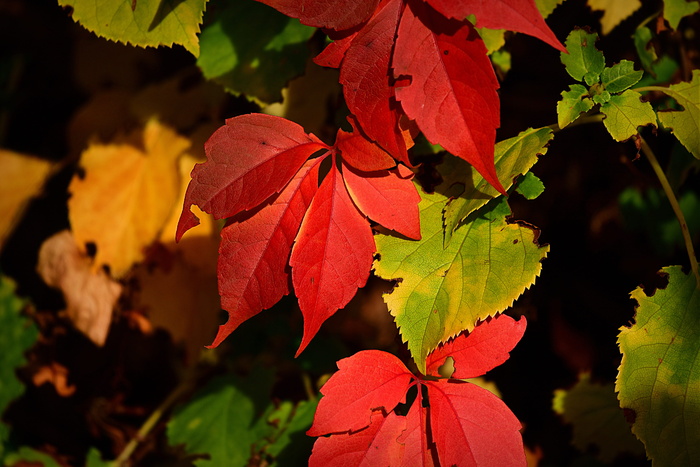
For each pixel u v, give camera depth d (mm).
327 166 906
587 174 995
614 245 1010
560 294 1018
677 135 853
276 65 923
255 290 825
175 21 865
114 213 1029
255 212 824
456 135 797
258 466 992
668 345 851
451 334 832
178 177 1021
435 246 844
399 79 801
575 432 984
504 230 844
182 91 1044
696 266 866
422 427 834
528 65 960
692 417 844
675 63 942
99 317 1049
